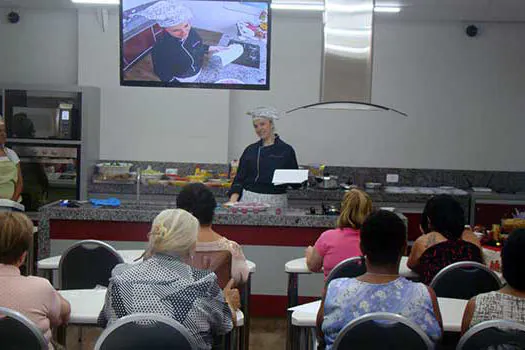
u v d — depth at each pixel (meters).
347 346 2.23
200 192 3.15
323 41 5.15
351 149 7.47
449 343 3.00
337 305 2.38
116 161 7.14
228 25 5.30
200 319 2.33
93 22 7.05
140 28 5.27
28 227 2.54
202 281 2.38
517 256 2.31
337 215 4.97
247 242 4.94
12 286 2.46
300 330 3.10
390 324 2.19
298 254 4.95
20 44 7.30
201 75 5.35
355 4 5.11
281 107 7.43
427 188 7.31
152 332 2.18
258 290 5.02
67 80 7.32
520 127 7.43
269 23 5.31
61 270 3.64
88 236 4.88
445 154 7.46
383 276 2.40
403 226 2.40
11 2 6.89
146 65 5.32
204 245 3.09
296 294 3.97
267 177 5.39
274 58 7.40
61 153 6.60
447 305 3.01
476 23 7.34
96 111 6.97
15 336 2.32
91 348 4.38
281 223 4.89
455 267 3.21
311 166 7.41
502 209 6.81
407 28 7.36
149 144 7.15
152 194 6.85
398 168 7.47
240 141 7.45
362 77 5.14
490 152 7.45
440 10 6.72
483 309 2.37
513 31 7.35
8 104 6.58
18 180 5.39
